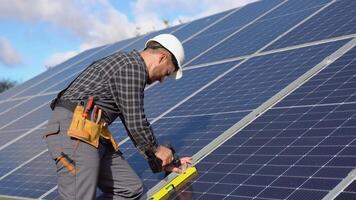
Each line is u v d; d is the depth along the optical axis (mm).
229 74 7707
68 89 5730
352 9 7836
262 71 7355
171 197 5906
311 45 7391
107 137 5723
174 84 8289
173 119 7219
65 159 5543
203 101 7328
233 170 5875
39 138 8398
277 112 6383
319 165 5477
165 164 5844
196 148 6434
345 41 7094
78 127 5531
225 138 6367
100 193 6359
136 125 5574
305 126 5988
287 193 5359
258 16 9422
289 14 8734
